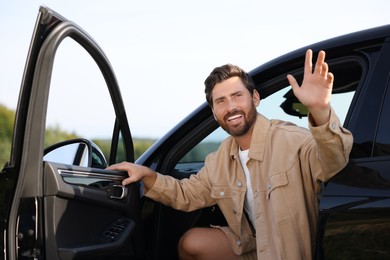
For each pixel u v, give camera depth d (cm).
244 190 243
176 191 257
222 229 254
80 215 210
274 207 221
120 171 239
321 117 196
